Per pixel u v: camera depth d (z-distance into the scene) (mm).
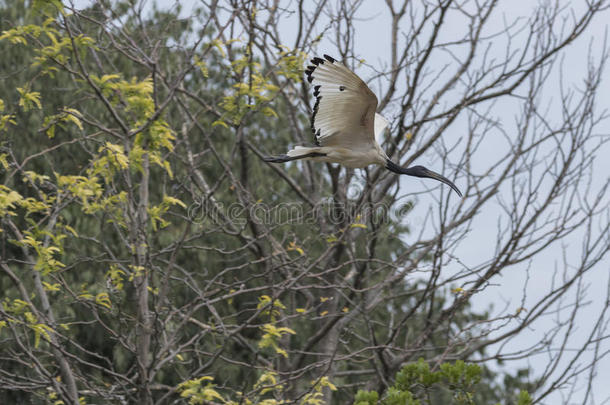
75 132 17047
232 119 12156
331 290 15781
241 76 12570
